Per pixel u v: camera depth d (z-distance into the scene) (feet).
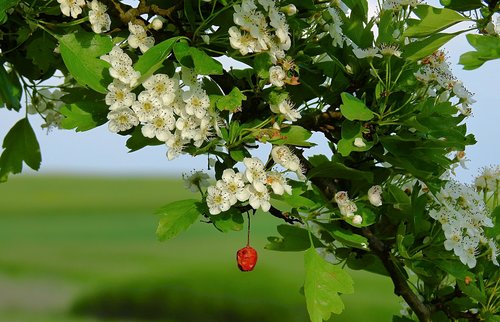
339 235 3.13
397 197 3.30
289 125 3.11
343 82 3.24
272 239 3.25
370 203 3.24
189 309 9.19
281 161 3.08
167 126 3.06
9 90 3.23
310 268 3.07
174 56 3.15
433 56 3.22
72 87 3.46
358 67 3.20
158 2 3.17
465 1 3.21
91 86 3.05
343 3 3.26
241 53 3.06
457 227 3.19
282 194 3.07
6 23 3.30
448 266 3.19
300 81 3.21
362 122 3.16
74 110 3.11
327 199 3.21
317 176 3.19
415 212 3.23
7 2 3.06
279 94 3.10
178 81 3.07
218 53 3.13
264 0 3.10
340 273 3.08
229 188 3.05
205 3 3.12
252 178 3.05
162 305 9.53
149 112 3.05
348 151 3.12
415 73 3.20
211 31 3.14
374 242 3.24
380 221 3.31
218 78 3.16
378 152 3.20
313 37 3.24
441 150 3.16
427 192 3.30
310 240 3.14
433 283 3.30
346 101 3.11
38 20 3.14
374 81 3.20
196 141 3.07
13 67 3.38
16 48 3.35
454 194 3.24
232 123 3.09
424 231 3.25
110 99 3.05
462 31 3.10
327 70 3.26
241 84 3.17
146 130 3.05
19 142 3.45
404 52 3.15
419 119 3.16
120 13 3.12
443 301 3.29
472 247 3.19
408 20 3.25
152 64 3.02
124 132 3.17
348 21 3.23
